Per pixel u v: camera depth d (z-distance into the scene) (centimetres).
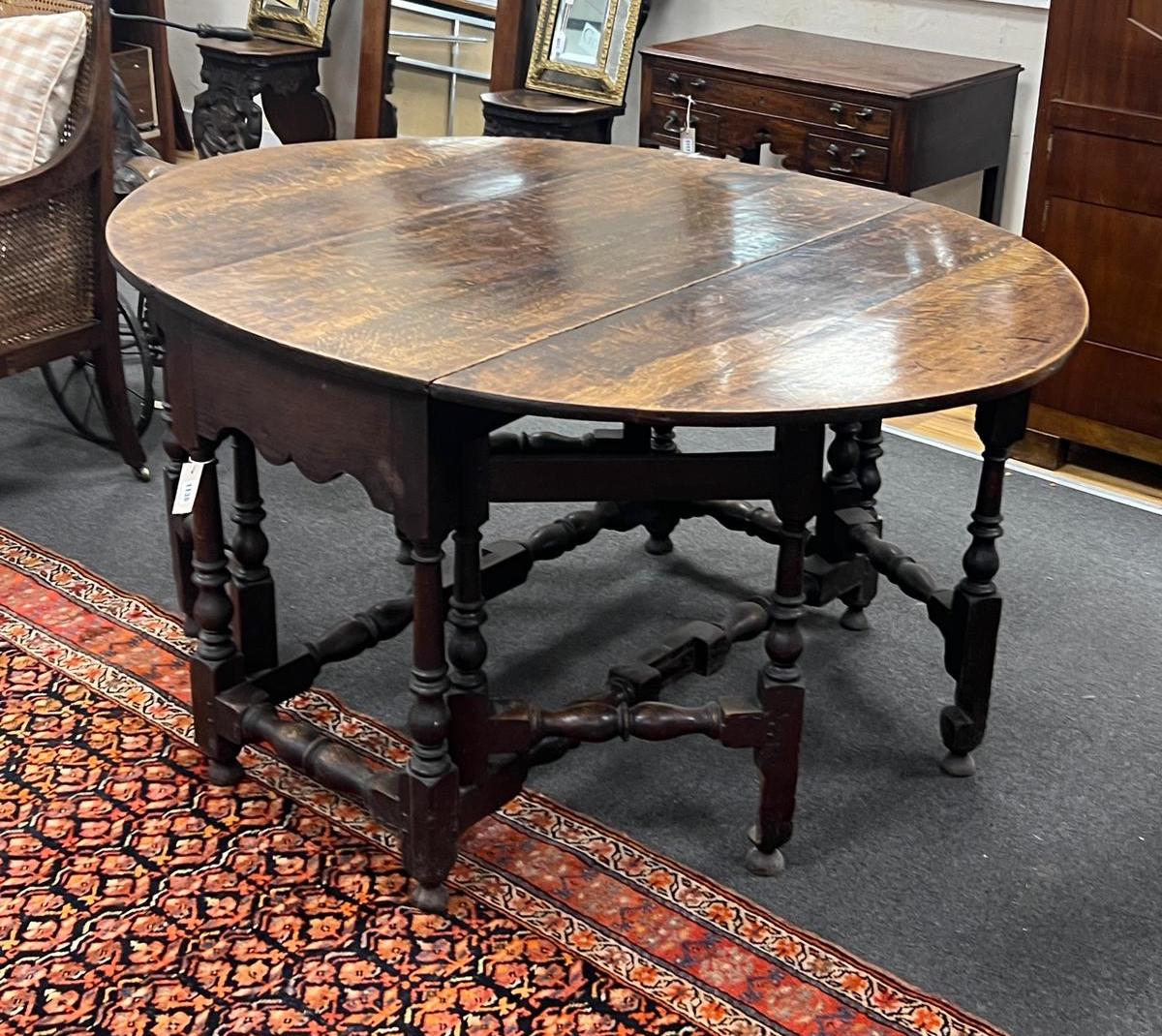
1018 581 284
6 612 261
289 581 274
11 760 221
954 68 343
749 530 272
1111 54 295
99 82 287
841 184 250
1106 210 306
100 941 187
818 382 164
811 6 391
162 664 247
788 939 191
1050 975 187
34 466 319
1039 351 175
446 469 172
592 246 212
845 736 236
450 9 437
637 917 194
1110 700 246
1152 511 316
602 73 386
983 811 218
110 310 299
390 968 184
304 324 176
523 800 217
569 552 292
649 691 215
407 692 244
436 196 233
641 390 160
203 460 200
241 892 196
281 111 465
